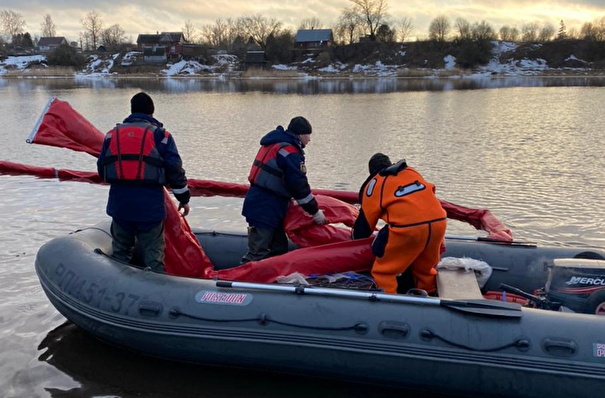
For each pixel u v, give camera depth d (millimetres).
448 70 70562
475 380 3217
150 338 3719
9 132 16391
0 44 102938
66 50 82812
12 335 4309
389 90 40406
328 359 3424
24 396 3564
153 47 82250
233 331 3539
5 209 7688
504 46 77500
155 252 4109
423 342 3273
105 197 8312
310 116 21641
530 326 3219
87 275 4059
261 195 4320
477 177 9734
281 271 4039
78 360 3975
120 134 3939
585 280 3471
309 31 86812
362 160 11578
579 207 7711
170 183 4051
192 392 3605
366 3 85562
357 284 3943
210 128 17641
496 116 20422
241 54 83812
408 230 3584
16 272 5465
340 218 4566
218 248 5043
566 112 21375
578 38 80312
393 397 3551
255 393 3596
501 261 4391
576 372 3043
